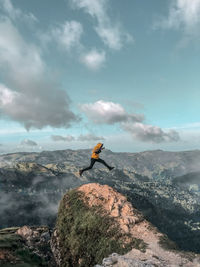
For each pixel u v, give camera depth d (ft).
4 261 141.38
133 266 76.07
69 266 144.77
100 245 129.29
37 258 163.94
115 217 143.13
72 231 159.74
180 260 86.58
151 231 126.00
